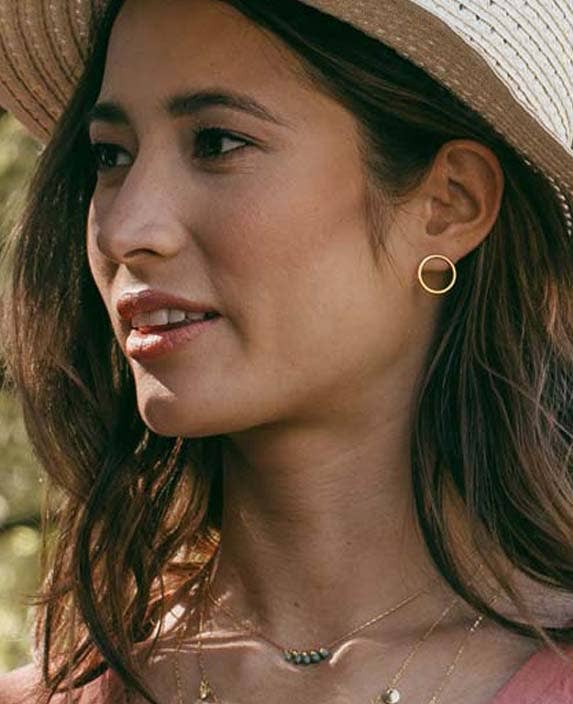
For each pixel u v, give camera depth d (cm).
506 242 305
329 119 289
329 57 288
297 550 305
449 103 295
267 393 290
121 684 316
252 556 309
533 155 294
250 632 309
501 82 282
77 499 323
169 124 290
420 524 302
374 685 298
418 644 299
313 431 299
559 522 302
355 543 304
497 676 296
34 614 343
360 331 295
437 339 306
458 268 306
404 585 304
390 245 296
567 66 300
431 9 280
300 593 306
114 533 324
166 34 291
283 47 288
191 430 289
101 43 311
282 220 287
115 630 316
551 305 307
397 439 304
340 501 304
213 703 306
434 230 301
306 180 288
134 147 295
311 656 303
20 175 553
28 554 568
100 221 297
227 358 288
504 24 288
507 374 305
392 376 302
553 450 307
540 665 293
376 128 292
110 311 297
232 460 310
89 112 306
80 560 320
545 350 307
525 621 297
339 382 296
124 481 323
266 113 287
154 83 290
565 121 303
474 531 301
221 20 288
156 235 285
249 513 309
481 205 301
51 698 321
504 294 306
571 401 314
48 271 324
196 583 322
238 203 286
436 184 299
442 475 304
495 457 305
